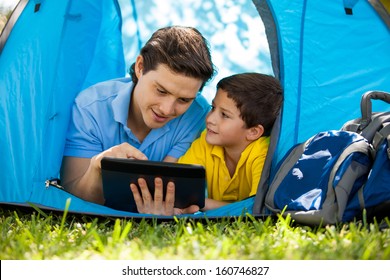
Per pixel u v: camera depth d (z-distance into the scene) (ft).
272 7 11.78
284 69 11.69
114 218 10.11
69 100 11.75
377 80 11.69
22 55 11.61
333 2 11.83
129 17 14.01
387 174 9.53
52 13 11.87
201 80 10.92
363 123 10.34
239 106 11.19
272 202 10.28
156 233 8.70
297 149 10.65
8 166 11.12
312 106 11.57
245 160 11.37
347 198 9.42
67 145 11.59
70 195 10.75
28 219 10.33
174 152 11.83
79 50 12.21
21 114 11.32
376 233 8.63
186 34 11.00
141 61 11.27
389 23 11.80
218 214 10.51
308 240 8.50
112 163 10.09
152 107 11.07
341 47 11.78
